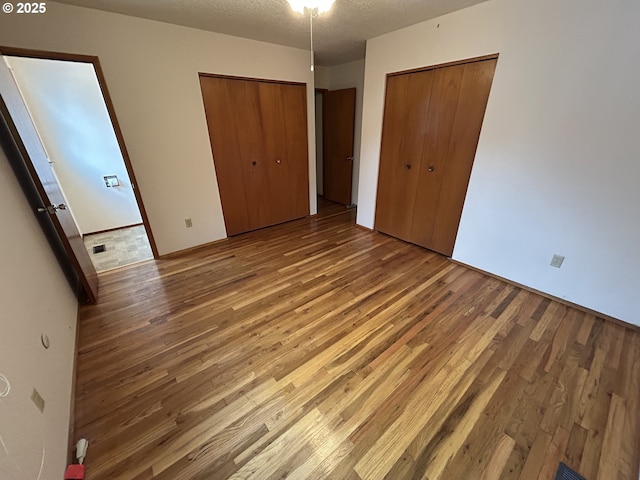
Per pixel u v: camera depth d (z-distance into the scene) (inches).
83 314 83.0
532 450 47.4
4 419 33.1
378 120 124.3
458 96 95.4
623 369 62.5
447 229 112.8
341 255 119.1
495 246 98.2
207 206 127.6
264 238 138.8
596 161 72.1
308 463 46.0
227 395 57.5
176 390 58.7
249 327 76.9
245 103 125.4
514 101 82.4
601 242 75.6
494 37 82.0
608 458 46.2
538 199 84.4
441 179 109.3
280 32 108.0
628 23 61.4
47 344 53.0
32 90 122.8
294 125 146.3
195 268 109.8
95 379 61.3
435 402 55.7
